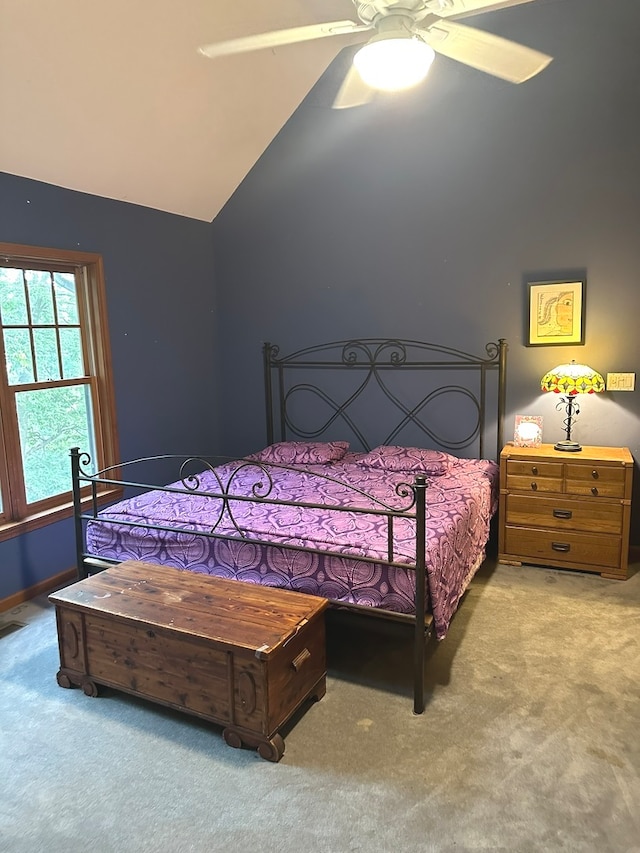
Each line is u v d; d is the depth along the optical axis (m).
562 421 3.87
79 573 3.06
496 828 1.77
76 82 2.92
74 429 3.77
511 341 3.93
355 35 3.78
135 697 2.45
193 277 4.59
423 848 1.71
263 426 4.84
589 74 3.54
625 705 2.32
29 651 2.82
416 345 4.21
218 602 2.35
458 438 4.18
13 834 1.79
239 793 1.93
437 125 3.94
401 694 2.43
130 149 3.54
